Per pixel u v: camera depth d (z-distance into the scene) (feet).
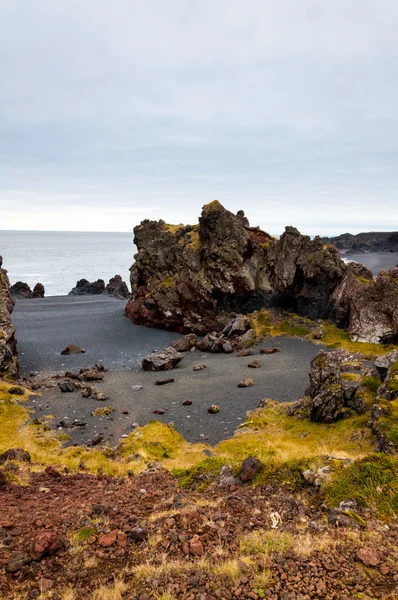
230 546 32.32
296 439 99.09
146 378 181.88
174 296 289.33
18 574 29.27
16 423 123.24
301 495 42.50
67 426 123.75
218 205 285.43
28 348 245.24
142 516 41.32
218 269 274.57
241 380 168.25
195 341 245.04
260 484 46.68
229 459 60.44
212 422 126.72
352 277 238.48
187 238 314.76
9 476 64.39
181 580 27.86
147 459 94.99
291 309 273.54
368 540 31.78
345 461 45.80
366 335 220.23
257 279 280.92
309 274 255.29
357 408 105.29
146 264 323.78
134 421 129.29
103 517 40.37
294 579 27.17
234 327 249.14
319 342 224.12
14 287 499.10
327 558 29.40
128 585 27.81
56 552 32.42
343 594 25.57
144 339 271.90
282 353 209.46
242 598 25.72
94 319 331.98
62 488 61.16
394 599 24.68
